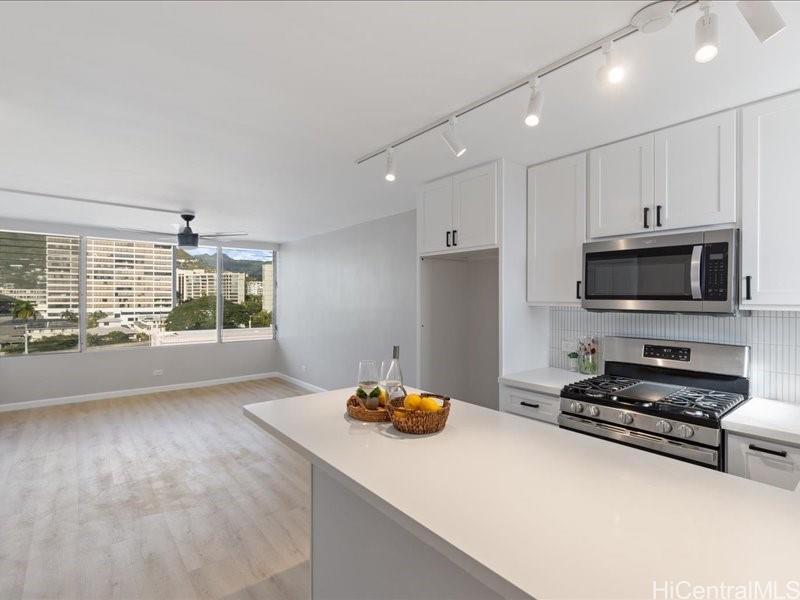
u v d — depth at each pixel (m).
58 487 3.05
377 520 1.44
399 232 4.52
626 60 1.54
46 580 2.05
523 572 0.80
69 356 5.40
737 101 1.88
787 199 1.80
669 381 2.45
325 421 1.77
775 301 1.83
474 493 1.13
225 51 1.50
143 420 4.69
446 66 1.60
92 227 5.41
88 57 1.54
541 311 3.01
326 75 1.67
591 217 2.46
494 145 2.43
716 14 1.26
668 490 1.15
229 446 3.90
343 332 5.46
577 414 2.32
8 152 2.53
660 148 2.18
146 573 2.12
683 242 2.07
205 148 2.47
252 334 7.01
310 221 4.95
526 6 1.26
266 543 2.38
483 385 3.58
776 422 1.77
